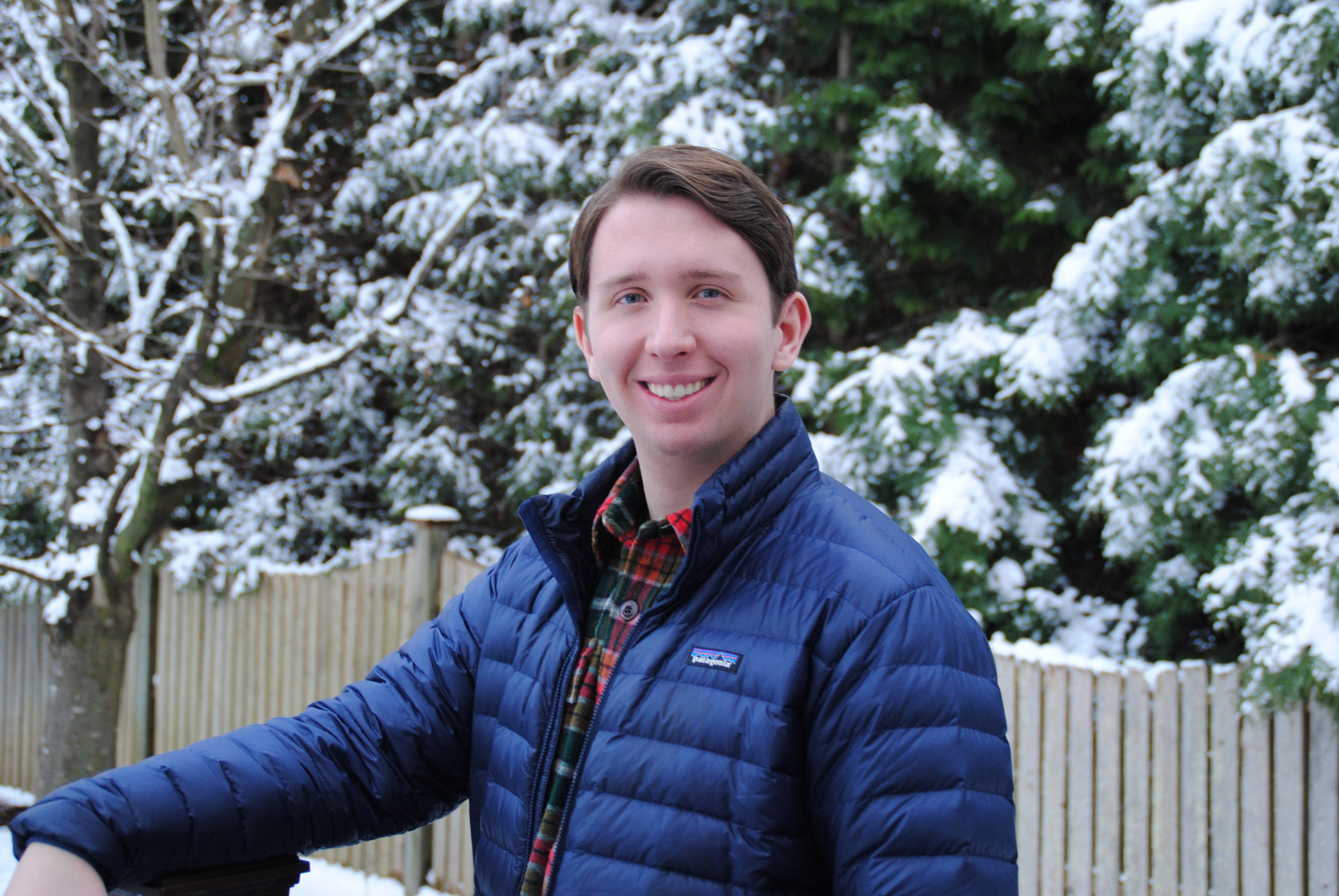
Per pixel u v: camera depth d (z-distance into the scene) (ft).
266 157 18.04
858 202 17.44
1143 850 10.84
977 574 13.93
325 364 17.04
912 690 3.46
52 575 18.30
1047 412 15.14
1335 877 9.81
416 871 15.55
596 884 3.70
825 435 15.53
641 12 21.40
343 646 16.62
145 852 3.85
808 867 3.59
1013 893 3.44
